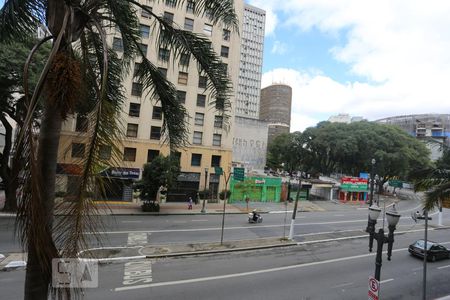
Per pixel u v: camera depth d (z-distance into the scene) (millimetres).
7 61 16203
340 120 105062
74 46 4762
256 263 15484
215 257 16031
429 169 12797
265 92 122188
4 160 19938
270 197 39156
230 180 35250
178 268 13906
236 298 11281
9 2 4570
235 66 31312
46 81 2875
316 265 15914
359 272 15289
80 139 2744
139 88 6359
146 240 17984
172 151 6285
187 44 5430
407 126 65062
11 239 15680
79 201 2543
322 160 61562
